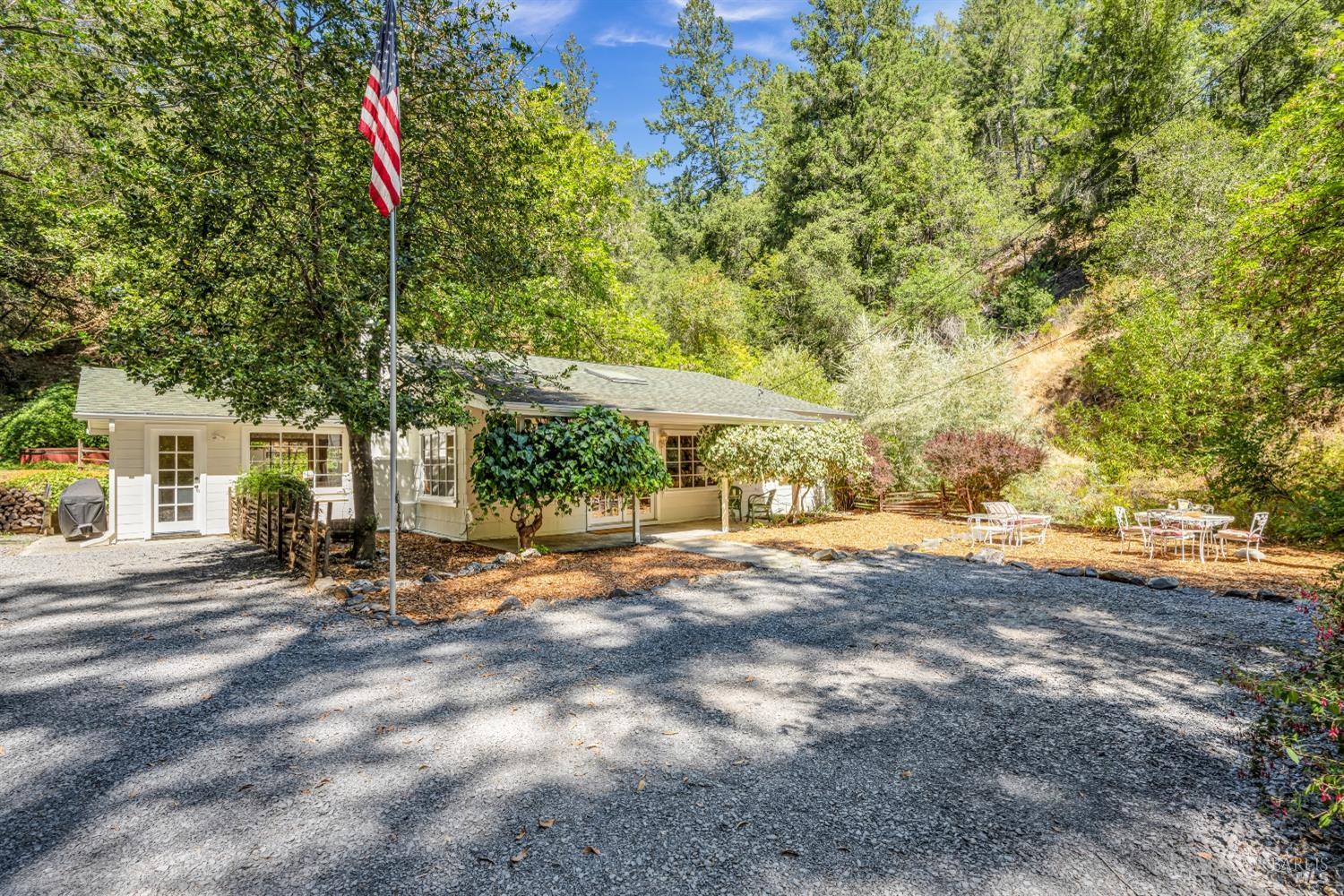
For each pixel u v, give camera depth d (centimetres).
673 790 298
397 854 250
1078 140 2564
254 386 700
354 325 726
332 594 682
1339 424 1022
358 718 380
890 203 2902
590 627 570
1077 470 1374
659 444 1339
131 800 290
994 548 951
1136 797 289
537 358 1377
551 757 331
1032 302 2530
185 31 645
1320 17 1817
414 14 769
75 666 469
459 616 595
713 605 650
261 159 661
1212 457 1058
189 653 497
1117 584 746
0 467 1647
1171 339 1195
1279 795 287
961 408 1633
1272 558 895
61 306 1692
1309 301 828
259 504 1009
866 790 297
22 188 1012
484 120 848
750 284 3134
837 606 646
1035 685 431
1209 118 2077
